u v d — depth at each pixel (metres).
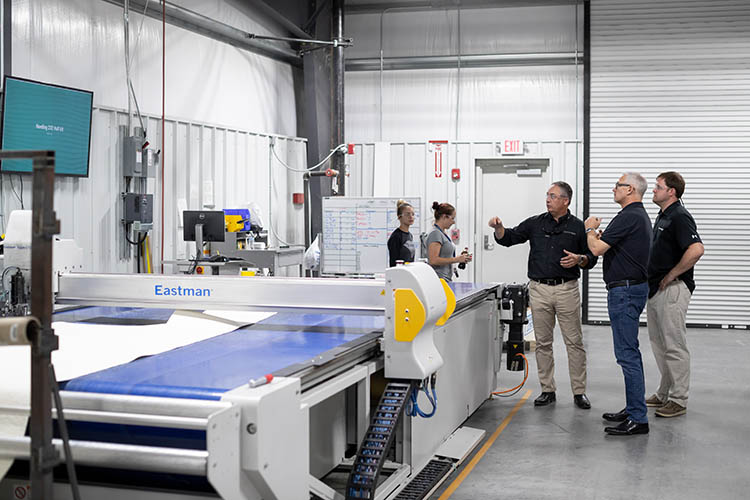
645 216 4.50
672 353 4.96
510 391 5.68
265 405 1.98
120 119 6.41
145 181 6.62
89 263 6.05
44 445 1.68
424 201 9.98
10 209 5.27
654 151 9.49
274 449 2.04
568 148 9.73
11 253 3.46
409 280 2.80
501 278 9.98
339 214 7.88
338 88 9.35
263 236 8.04
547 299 5.15
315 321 3.43
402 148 10.01
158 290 3.25
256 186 8.58
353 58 10.30
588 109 9.60
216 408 1.92
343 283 3.05
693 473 3.86
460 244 9.93
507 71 9.96
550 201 5.06
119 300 3.31
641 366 4.55
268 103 9.09
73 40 5.93
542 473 3.85
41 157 1.65
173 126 7.09
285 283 3.12
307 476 2.26
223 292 3.18
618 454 4.17
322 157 9.37
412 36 10.18
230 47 8.22
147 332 3.03
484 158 9.82
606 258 4.60
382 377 3.82
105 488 2.17
